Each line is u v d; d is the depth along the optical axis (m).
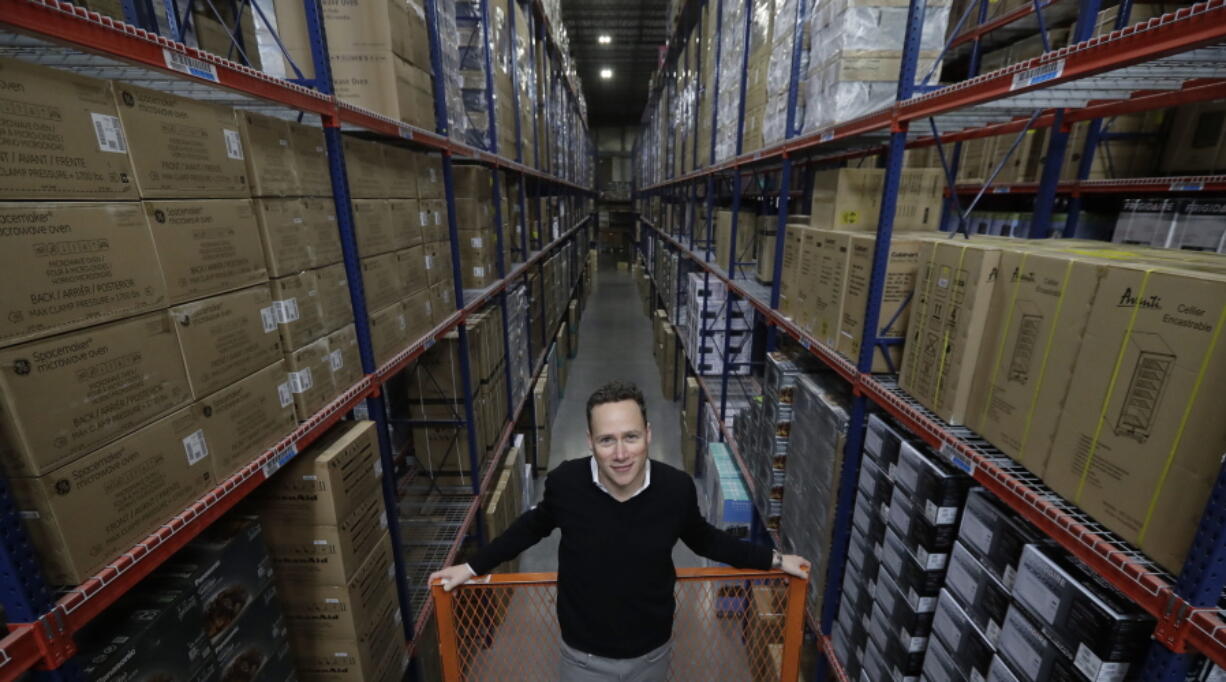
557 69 7.13
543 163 6.04
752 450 3.29
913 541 1.58
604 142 22.12
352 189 1.79
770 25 3.00
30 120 0.77
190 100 1.10
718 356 4.92
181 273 1.06
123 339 0.92
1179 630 0.77
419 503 3.04
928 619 1.54
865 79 2.06
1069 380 1.05
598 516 1.52
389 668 1.87
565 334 7.70
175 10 1.43
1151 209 2.60
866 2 2.00
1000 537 1.26
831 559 2.10
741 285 3.81
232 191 1.22
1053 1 2.47
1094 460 0.98
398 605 1.98
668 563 1.55
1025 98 1.45
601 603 1.54
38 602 0.75
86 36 0.82
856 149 2.84
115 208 0.91
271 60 1.95
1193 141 2.57
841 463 2.04
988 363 1.31
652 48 13.55
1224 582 0.73
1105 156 2.92
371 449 1.78
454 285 2.88
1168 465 0.83
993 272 1.30
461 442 3.12
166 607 1.03
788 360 2.83
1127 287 0.92
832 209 2.31
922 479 1.53
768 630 2.33
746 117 3.54
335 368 1.67
